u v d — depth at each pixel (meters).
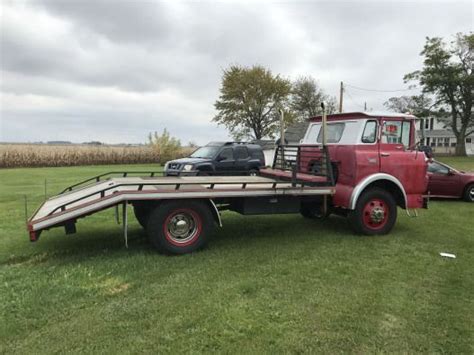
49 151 35.75
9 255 5.75
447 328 3.69
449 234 7.33
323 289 4.57
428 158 7.93
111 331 3.54
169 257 5.70
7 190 13.95
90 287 4.52
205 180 7.04
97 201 5.40
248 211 6.37
